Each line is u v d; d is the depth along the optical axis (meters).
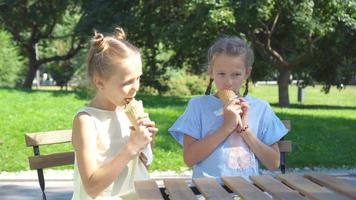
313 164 9.11
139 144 2.48
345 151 9.91
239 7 16.67
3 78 31.89
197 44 18.86
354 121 13.25
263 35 21.34
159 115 11.92
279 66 21.12
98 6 19.84
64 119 11.00
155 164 8.57
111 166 2.46
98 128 2.62
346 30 19.19
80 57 31.06
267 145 3.38
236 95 3.26
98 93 2.68
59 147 9.15
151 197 2.34
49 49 36.81
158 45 22.16
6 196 6.67
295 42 21.25
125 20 19.38
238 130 3.27
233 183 2.62
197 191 2.70
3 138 9.48
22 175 7.97
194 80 28.70
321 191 2.43
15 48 32.50
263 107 3.48
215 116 3.38
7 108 12.00
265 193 2.43
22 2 27.89
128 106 2.52
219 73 3.24
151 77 26.25
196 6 16.81
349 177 8.16
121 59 2.53
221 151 3.27
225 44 3.27
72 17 31.47
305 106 22.16
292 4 17.91
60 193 6.87
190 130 3.38
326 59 21.77
